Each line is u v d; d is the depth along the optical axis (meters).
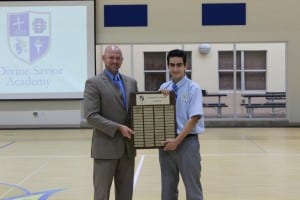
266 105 15.57
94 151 3.85
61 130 13.47
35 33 13.63
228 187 6.20
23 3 13.60
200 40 13.68
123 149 3.86
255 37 13.65
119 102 3.85
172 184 4.03
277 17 13.62
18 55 13.66
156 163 8.07
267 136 11.91
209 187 6.21
